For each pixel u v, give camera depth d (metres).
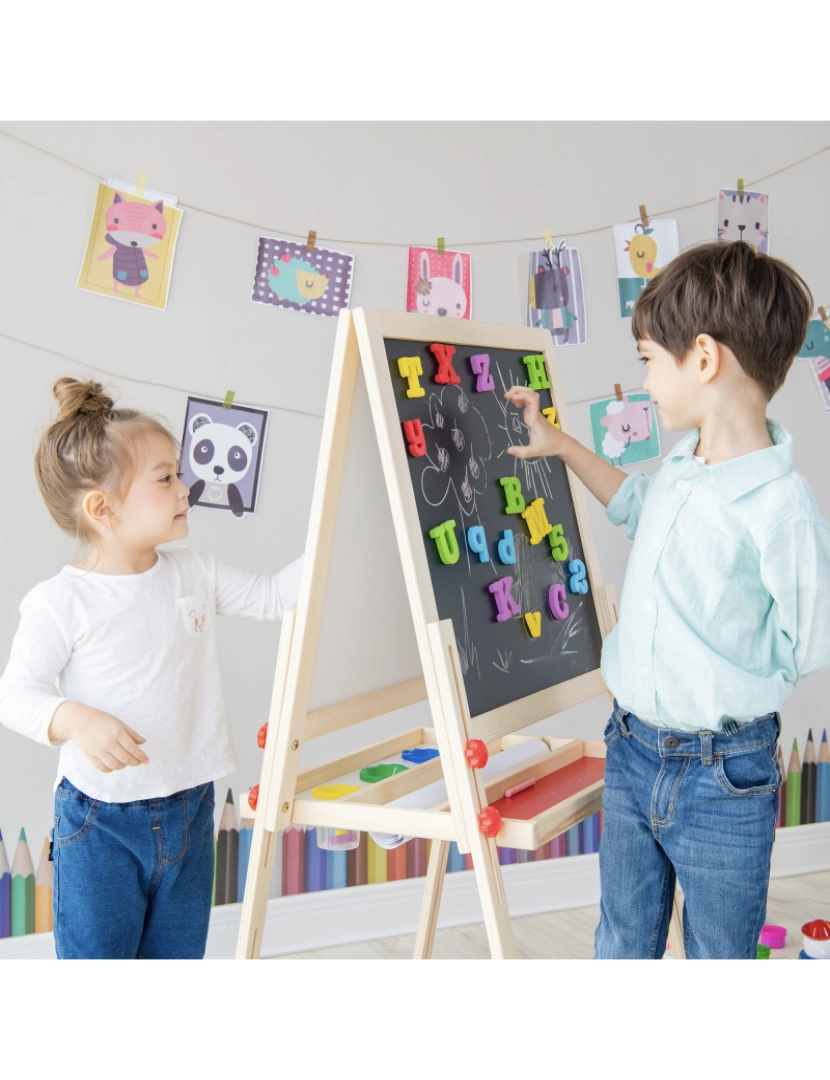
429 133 2.13
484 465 1.42
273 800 1.23
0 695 1.29
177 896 1.40
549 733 2.28
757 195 2.34
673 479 1.31
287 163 2.03
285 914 2.06
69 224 1.88
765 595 1.24
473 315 2.17
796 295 1.27
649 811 1.26
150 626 1.39
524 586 1.45
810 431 2.42
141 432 1.39
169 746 1.38
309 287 2.05
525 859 2.28
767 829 1.22
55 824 1.36
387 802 1.32
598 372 2.26
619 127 2.24
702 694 1.21
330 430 1.20
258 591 1.52
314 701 1.27
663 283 1.29
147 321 1.95
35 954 1.91
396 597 1.38
